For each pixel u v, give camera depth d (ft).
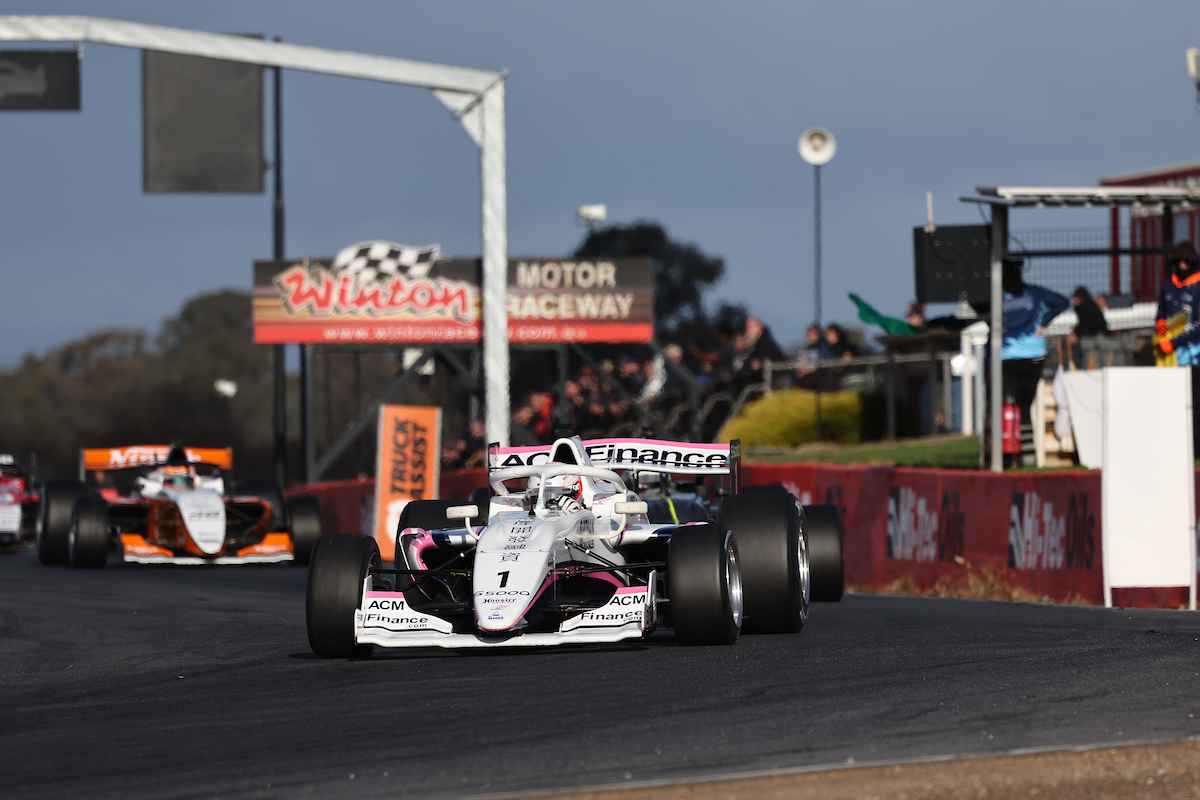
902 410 259.19
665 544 115.96
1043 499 137.80
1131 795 53.67
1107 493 127.65
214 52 189.37
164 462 238.68
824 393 266.98
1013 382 176.76
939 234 173.06
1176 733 62.69
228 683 90.27
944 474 150.41
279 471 326.44
